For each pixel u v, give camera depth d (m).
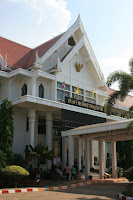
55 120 27.20
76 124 23.52
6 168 15.59
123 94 16.02
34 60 24.53
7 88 22.56
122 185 17.36
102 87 30.03
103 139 23.59
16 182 15.86
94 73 28.41
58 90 24.08
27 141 22.97
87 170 21.27
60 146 27.03
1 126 17.98
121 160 29.06
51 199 10.88
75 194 12.84
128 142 29.23
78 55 27.34
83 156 27.34
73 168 20.81
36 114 24.38
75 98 25.89
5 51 25.42
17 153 21.80
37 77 22.16
